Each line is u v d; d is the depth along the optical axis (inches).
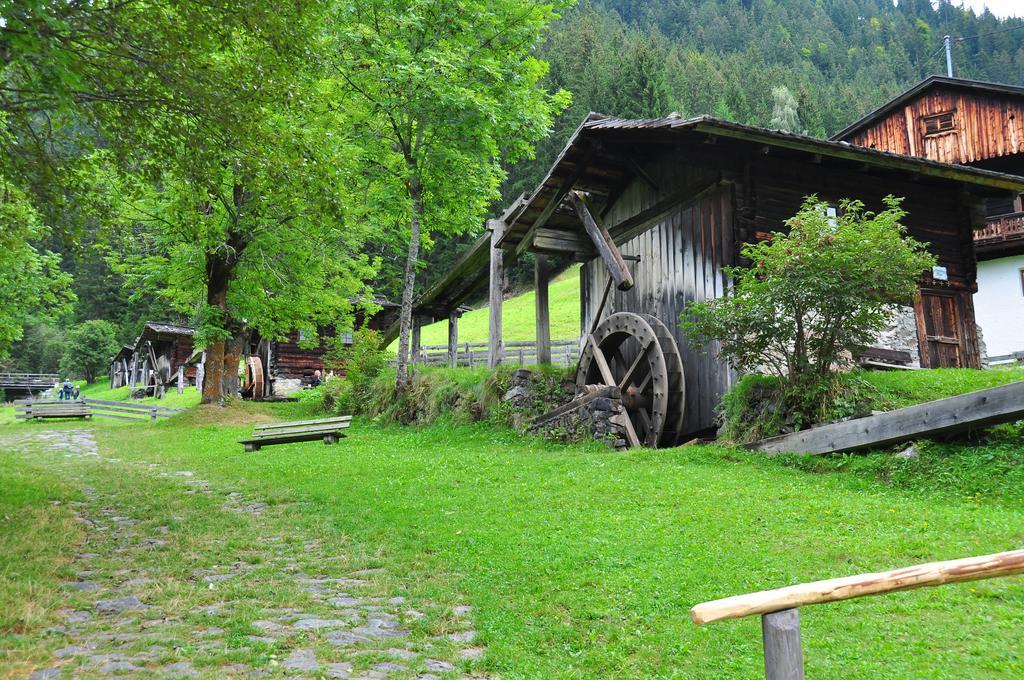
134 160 398.6
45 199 390.6
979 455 336.2
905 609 199.3
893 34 5693.9
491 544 284.0
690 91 3543.3
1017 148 923.4
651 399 561.0
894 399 417.7
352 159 669.9
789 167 565.3
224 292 914.1
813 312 488.7
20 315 984.9
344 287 1043.3
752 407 467.8
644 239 648.4
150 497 387.9
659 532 284.4
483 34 681.0
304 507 365.4
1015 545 237.6
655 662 179.6
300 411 948.0
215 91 363.3
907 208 623.8
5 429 895.1
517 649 189.8
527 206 665.6
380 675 169.2
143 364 2043.6
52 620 201.5
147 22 347.6
